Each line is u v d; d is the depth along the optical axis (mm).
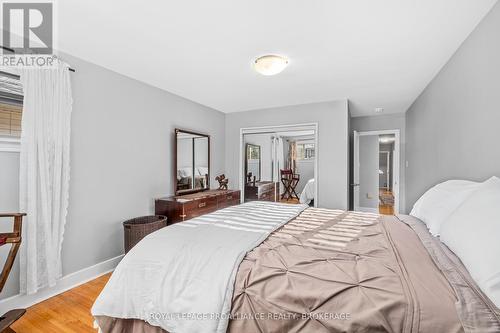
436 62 2289
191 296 1057
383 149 9609
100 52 2111
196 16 1599
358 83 2891
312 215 2162
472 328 698
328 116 3719
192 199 3020
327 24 1685
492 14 1490
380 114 4645
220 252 1187
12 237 1438
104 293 1240
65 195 2002
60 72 1976
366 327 785
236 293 1003
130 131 2713
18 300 1767
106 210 2449
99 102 2381
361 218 2029
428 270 977
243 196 4480
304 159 4082
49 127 1890
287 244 1349
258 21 1656
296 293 911
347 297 865
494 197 1063
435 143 2648
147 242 1352
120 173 2596
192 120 3730
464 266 977
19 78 1810
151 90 2996
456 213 1214
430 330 728
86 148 2260
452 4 1465
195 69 2504
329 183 3699
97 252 2357
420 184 3338
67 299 1920
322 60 2264
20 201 1732
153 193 3023
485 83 1597
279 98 3584
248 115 4398
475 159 1744
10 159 1780
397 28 1729
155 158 3053
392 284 889
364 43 1947
